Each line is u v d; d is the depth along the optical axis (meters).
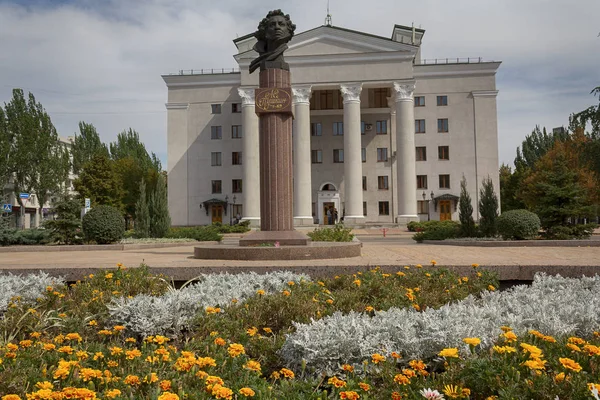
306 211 46.69
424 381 3.67
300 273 8.45
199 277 8.19
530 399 3.30
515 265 8.56
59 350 4.18
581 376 3.44
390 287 7.00
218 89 54.28
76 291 7.10
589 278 7.60
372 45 48.03
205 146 54.12
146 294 6.91
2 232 23.33
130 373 3.88
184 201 53.88
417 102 52.38
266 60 14.41
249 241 13.46
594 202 46.16
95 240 22.75
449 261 9.29
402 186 46.72
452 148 51.69
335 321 4.79
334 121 54.09
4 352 4.19
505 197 65.94
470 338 4.16
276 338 5.00
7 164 50.25
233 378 3.84
